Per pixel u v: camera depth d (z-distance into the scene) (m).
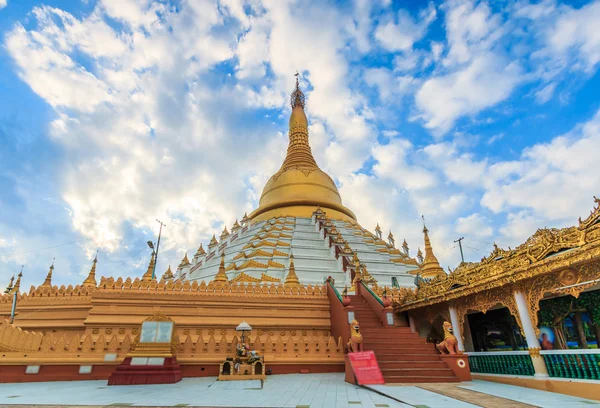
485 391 11.52
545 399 10.01
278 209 50.53
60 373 15.98
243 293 21.78
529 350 12.42
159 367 14.88
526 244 12.62
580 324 13.22
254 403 9.59
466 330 18.59
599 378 10.40
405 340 17.34
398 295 23.20
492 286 13.78
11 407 9.10
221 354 17.58
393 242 52.16
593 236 10.23
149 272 29.33
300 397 10.63
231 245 43.62
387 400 10.01
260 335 20.83
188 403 9.64
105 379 16.12
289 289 22.61
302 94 71.50
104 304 19.98
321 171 56.75
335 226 43.62
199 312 20.81
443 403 9.41
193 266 44.94
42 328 20.66
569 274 11.34
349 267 29.98
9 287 23.28
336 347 18.81
